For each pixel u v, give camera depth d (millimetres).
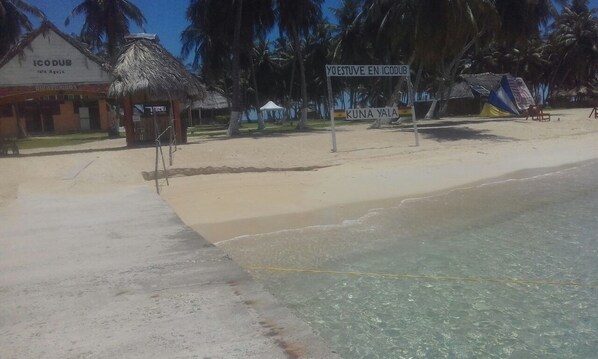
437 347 4750
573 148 20484
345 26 43500
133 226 7434
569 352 4629
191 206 10938
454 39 26844
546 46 61344
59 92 19109
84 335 3756
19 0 36188
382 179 13914
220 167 15273
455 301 5805
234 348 3496
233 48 30203
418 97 65938
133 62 19844
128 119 20766
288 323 3932
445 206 10844
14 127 38062
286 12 30594
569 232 8625
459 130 26406
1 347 3586
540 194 11977
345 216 10086
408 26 28484
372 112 20047
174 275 5113
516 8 32750
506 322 5258
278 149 19891
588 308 5559
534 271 6750
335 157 18094
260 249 7961
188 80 21203
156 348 3516
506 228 9000
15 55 18516
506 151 19547
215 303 4344
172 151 18250
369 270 6910
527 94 43125
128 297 4512
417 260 7297
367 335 5008
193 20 30453
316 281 6523
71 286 4824
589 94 59688
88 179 13297
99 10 36562
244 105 65062
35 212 8742
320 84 62938
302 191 12414
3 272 5293
